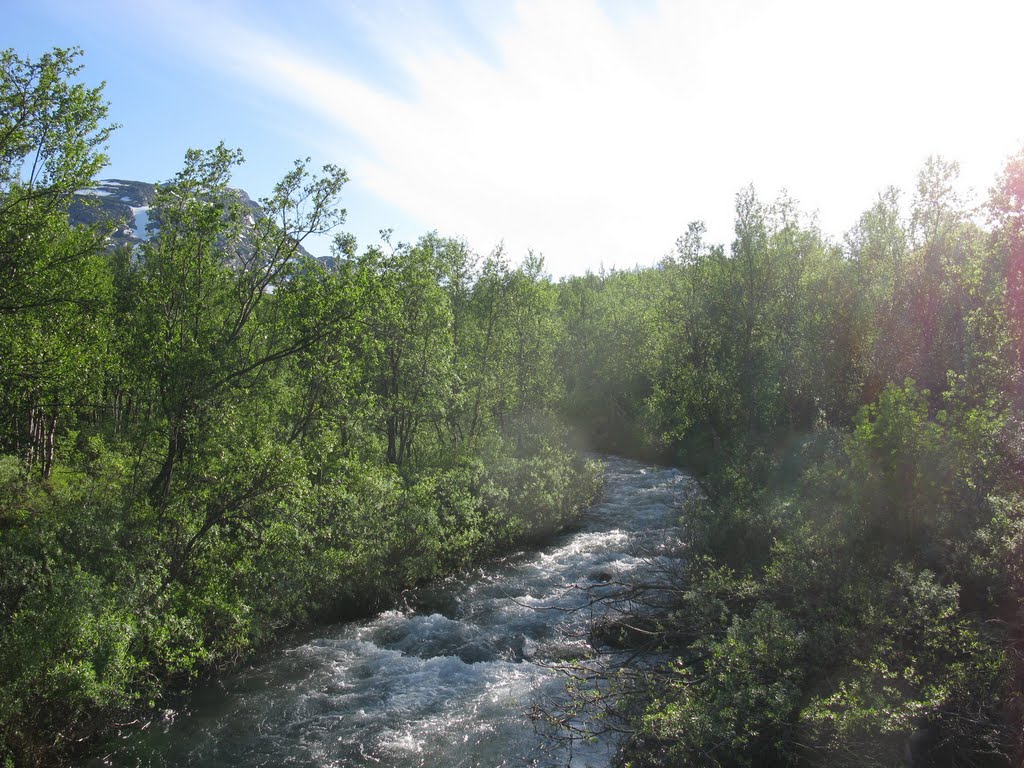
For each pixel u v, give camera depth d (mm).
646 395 50938
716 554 16859
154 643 12891
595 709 11398
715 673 10172
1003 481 11602
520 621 17312
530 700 13016
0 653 10492
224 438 16172
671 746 9078
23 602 11422
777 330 29891
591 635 15656
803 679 9391
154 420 16047
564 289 68500
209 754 11547
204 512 15969
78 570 11930
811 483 16125
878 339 26062
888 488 12180
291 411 19625
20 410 20078
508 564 22516
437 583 20594
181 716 12727
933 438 11898
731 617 12195
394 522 19734
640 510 29453
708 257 33938
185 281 16531
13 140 14125
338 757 11430
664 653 13039
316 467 17703
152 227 17250
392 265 23953
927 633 9125
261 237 17734
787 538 12891
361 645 16047
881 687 8680
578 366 57094
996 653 8523
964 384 13953
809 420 27891
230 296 17891
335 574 17516
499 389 32969
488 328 33531
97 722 11609
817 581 11109
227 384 16625
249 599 15672
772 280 30453
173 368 15539
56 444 23781
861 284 27828
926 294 24422
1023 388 13133
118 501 14672
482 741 11719
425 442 31500
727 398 29625
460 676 14305
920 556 11375
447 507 22469
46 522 13453
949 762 8336
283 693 13688
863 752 8234
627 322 53438
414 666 14867
